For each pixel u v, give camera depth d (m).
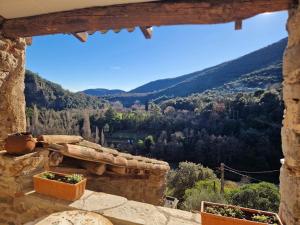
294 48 1.67
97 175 3.62
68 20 2.62
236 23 2.14
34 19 2.75
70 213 2.01
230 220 1.80
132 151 28.83
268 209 7.10
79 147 3.00
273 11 1.97
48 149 2.87
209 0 2.15
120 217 2.13
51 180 2.44
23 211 2.45
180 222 2.14
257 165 21.11
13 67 3.09
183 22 2.28
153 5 2.32
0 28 2.87
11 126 3.13
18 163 2.47
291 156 1.67
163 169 4.57
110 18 2.46
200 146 24.81
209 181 11.57
